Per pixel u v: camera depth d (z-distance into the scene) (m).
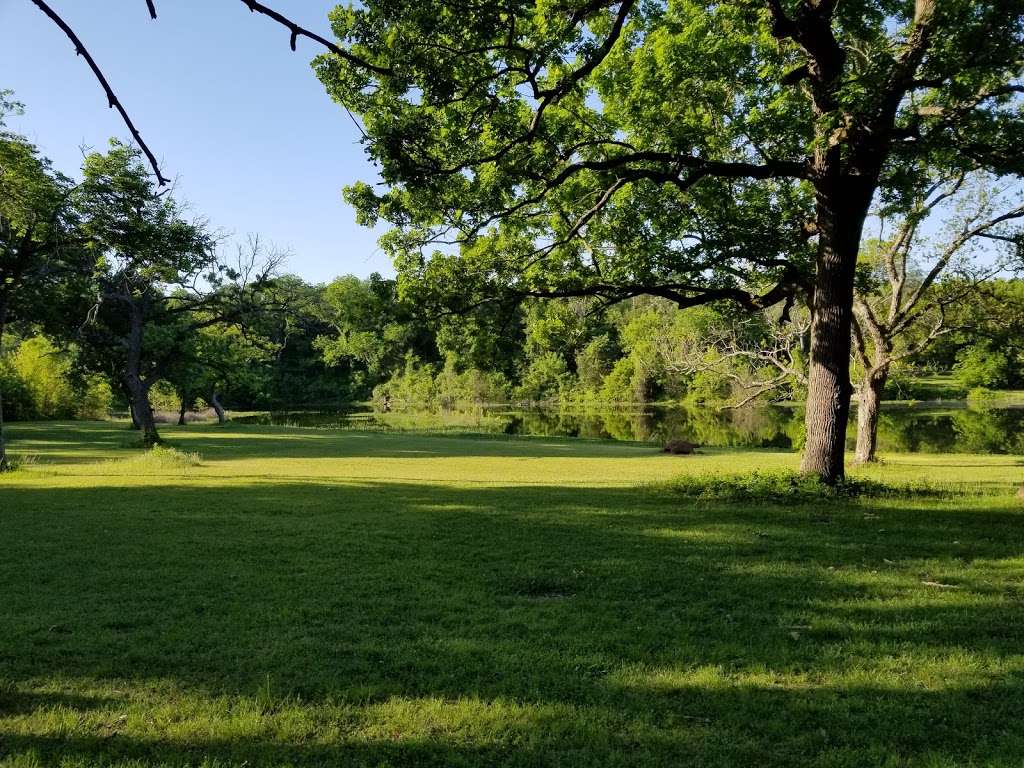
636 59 13.17
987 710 3.89
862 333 26.23
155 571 7.36
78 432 41.16
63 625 5.55
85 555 8.14
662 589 6.46
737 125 12.84
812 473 13.12
